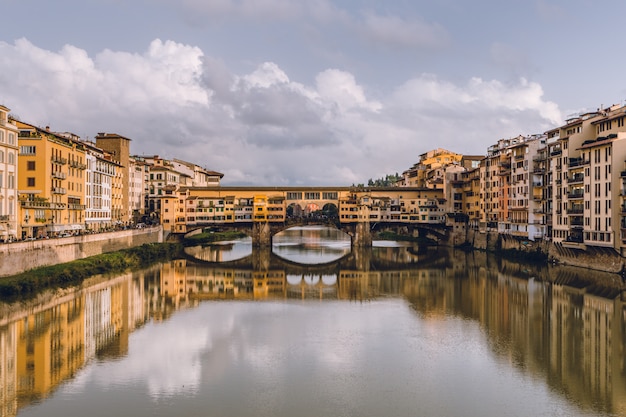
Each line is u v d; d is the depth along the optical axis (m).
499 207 148.38
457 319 71.31
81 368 51.94
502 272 112.62
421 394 46.41
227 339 62.25
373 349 58.47
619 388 47.22
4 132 90.62
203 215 166.75
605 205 97.25
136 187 178.12
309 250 168.25
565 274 103.69
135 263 120.31
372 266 128.50
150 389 47.19
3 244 77.69
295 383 48.78
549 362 53.75
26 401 44.47
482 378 49.88
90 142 158.75
